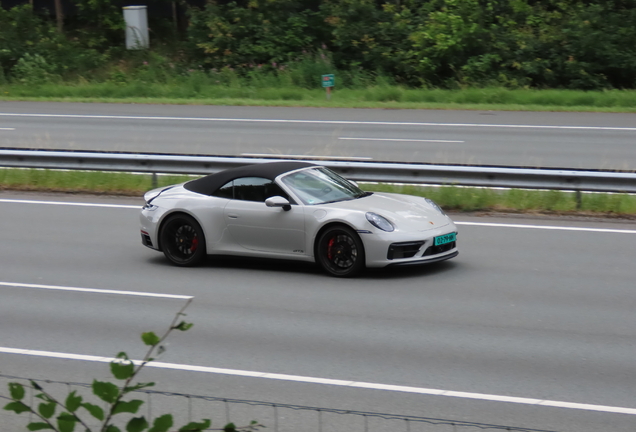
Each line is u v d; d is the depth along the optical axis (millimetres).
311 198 9023
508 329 7004
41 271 9391
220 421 5156
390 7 35531
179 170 14125
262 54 35188
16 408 2662
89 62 35406
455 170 12648
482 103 27469
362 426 5035
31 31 36906
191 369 6113
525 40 33000
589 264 9328
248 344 6680
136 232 11500
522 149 18094
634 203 12430
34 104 28266
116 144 19281
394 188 13625
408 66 33125
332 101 27859
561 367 6043
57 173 15414
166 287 8602
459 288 8344
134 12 37188
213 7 36656
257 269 9305
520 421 5059
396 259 8508
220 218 9219
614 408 5246
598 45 32031
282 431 4984
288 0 36531
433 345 6594
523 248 10156
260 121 23344
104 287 8648
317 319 7352
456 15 32656
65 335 7023
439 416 5160
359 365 6137
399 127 21891
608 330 6953
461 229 11344
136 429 2670
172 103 28234
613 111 24875
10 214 12812
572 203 12492
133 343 6781
